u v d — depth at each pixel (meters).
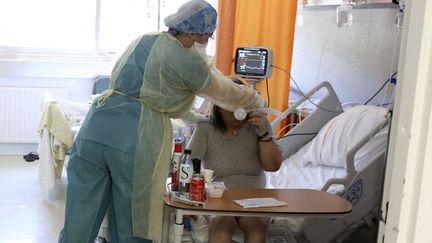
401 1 2.74
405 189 0.70
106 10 4.99
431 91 0.67
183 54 2.12
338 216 1.92
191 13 2.16
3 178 4.25
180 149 2.13
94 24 5.04
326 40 3.94
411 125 0.68
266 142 2.34
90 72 4.95
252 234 2.12
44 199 3.81
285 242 2.22
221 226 2.12
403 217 0.71
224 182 2.37
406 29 0.73
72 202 2.20
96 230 2.27
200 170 2.03
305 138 3.28
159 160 2.16
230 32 3.24
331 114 3.28
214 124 2.40
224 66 3.27
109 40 5.07
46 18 4.95
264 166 2.37
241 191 2.11
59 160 3.76
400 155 0.70
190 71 2.11
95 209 2.21
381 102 3.30
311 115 3.25
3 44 4.89
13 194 3.88
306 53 4.23
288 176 2.95
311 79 4.16
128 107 2.18
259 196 2.05
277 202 1.98
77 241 2.20
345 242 2.99
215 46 3.36
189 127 2.82
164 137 2.19
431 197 0.69
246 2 3.22
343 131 2.93
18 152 5.01
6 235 3.13
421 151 0.68
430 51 0.67
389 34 3.22
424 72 0.67
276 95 3.15
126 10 4.95
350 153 2.49
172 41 2.16
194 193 1.91
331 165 2.95
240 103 2.26
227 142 2.39
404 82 0.70
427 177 0.68
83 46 5.07
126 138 2.15
